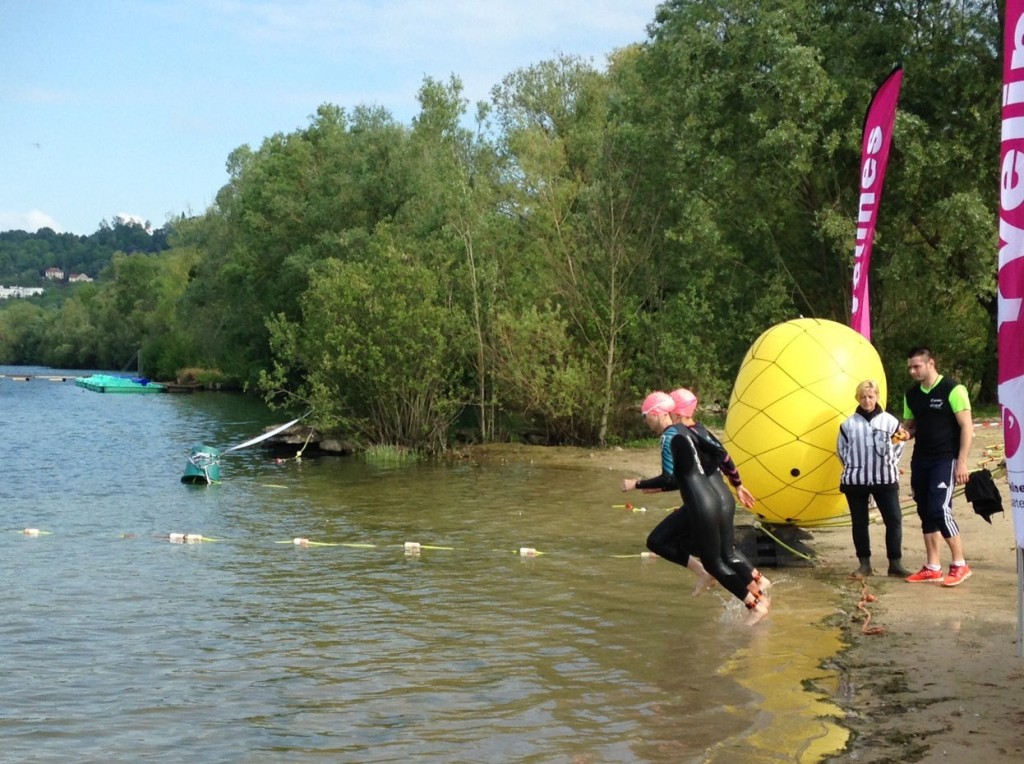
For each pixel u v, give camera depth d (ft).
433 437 90.94
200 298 208.85
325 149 164.14
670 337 89.15
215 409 157.69
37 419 137.69
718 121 92.68
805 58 84.84
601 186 97.76
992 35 90.94
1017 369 22.41
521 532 50.55
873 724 21.90
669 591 36.70
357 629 32.50
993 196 93.86
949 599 32.53
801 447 37.32
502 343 92.07
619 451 87.51
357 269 94.48
